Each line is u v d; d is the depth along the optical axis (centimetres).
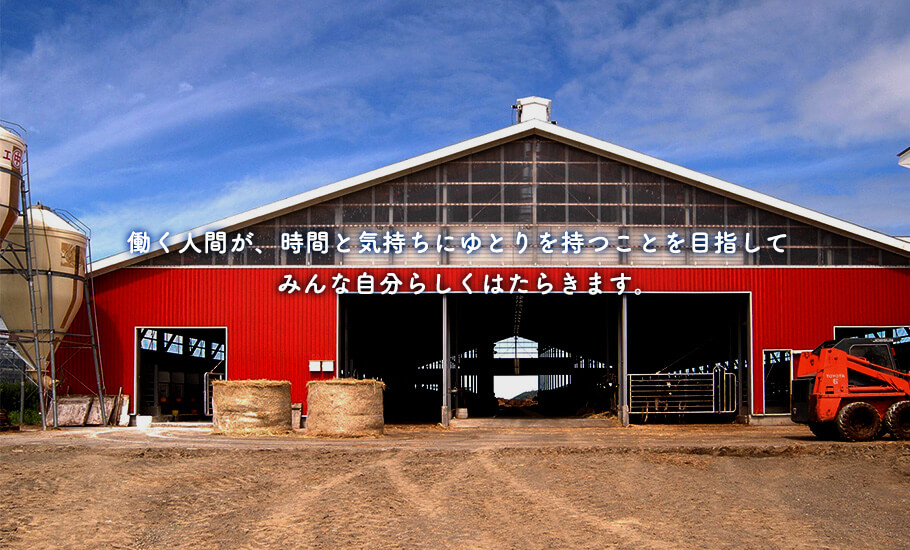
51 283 2478
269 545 994
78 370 2623
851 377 2086
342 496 1277
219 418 2253
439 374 4731
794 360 2708
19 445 1814
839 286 2734
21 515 1110
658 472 1533
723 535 1050
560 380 5444
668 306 3378
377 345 4188
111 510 1156
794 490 1361
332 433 2231
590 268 2712
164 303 2662
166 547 985
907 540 1034
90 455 1642
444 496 1291
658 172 2744
